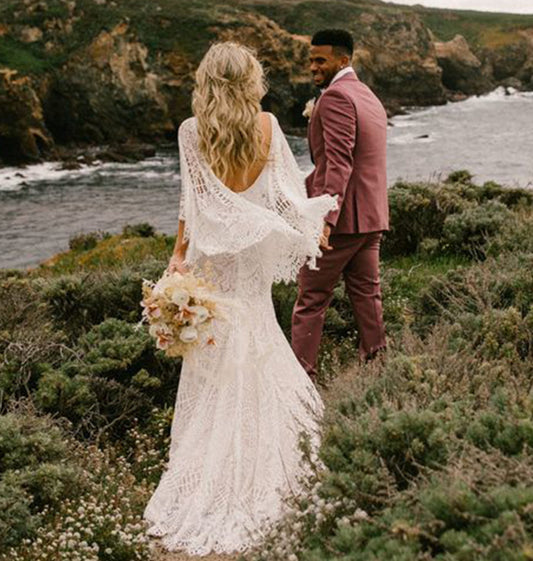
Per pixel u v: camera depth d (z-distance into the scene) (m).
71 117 51.09
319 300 5.39
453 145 53.12
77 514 3.93
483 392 3.58
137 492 4.31
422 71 88.12
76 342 6.37
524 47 119.00
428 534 2.55
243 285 4.16
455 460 2.89
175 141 55.28
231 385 4.17
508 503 2.55
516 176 39.53
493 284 6.03
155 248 14.73
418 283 8.16
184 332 3.88
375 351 5.55
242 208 4.00
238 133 3.95
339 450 3.23
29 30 52.03
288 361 4.34
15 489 3.89
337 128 5.01
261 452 4.09
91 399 5.29
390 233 9.62
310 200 4.14
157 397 5.71
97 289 6.89
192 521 3.93
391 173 41.91
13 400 5.00
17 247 26.52
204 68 3.96
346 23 87.62
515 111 79.56
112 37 52.88
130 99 52.59
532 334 4.87
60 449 4.44
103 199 35.38
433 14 138.75
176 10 58.78
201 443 4.17
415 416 3.16
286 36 60.62
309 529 3.14
